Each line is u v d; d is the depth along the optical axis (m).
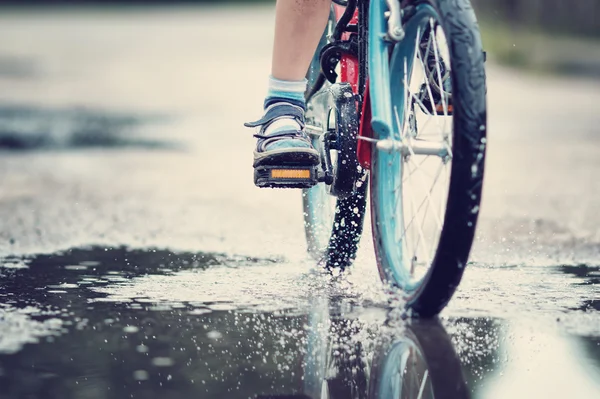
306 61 5.77
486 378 4.37
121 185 10.79
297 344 4.85
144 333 5.04
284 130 5.73
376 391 4.19
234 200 9.92
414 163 5.14
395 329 5.12
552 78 25.97
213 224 8.54
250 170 12.15
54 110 19.02
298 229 8.34
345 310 5.52
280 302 5.71
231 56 34.38
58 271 6.59
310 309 5.54
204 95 22.28
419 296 5.14
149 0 94.69
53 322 5.25
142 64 30.97
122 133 15.85
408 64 5.35
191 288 6.09
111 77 26.42
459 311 5.50
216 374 4.36
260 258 7.07
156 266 6.78
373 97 5.16
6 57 32.53
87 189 10.48
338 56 5.88
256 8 85.31
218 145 14.60
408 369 4.48
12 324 5.20
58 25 55.84
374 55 5.18
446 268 4.84
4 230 8.13
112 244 7.61
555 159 12.72
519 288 6.11
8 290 6.03
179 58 33.50
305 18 5.62
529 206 9.41
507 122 17.14
